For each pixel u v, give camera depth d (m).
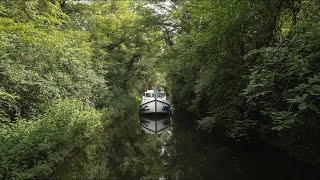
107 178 7.41
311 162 7.25
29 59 9.70
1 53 8.06
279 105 5.78
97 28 17.75
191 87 16.25
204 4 9.17
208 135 11.81
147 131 14.45
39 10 10.32
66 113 8.83
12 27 8.26
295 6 6.74
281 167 7.35
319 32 3.96
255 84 4.16
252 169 7.37
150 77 28.28
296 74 4.34
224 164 7.94
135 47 24.67
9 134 6.82
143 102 20.48
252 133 9.61
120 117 16.73
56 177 7.39
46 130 7.54
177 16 19.50
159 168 8.20
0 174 5.64
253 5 7.12
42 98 9.45
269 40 7.41
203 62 10.47
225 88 9.08
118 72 22.30
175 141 11.59
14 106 8.61
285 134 7.82
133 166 8.48
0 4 8.77
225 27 7.94
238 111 8.66
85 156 9.53
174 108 23.55
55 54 10.73
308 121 6.44
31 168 6.34
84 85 12.41
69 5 15.08
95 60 16.22
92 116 10.97
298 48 4.09
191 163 8.34
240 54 8.45
